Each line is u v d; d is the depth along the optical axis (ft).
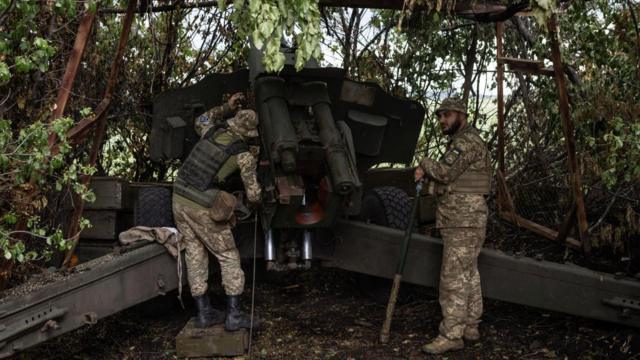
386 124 16.76
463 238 14.51
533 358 14.32
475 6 14.83
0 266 13.92
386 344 15.28
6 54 13.15
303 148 14.29
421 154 23.59
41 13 14.02
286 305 18.13
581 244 17.13
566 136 16.10
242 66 21.65
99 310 14.33
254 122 14.74
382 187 18.51
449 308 14.65
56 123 12.33
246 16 11.76
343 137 14.94
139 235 15.37
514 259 15.49
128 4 15.24
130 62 20.54
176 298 17.48
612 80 17.20
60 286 13.87
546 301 15.34
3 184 12.87
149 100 20.83
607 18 17.04
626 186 17.89
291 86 15.14
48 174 13.05
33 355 15.25
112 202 16.98
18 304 13.47
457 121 14.87
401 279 15.79
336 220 15.11
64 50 15.92
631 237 18.35
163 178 22.20
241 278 15.05
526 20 21.47
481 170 14.66
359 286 18.48
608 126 16.31
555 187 20.43
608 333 15.28
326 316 17.22
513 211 19.24
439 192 14.66
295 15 11.66
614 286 14.97
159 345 15.66
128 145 21.65
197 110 17.06
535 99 21.61
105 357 15.14
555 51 15.46
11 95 14.48
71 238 14.49
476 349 14.84
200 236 14.88
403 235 16.12
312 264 20.07
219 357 14.73
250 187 14.43
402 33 22.58
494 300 17.88
